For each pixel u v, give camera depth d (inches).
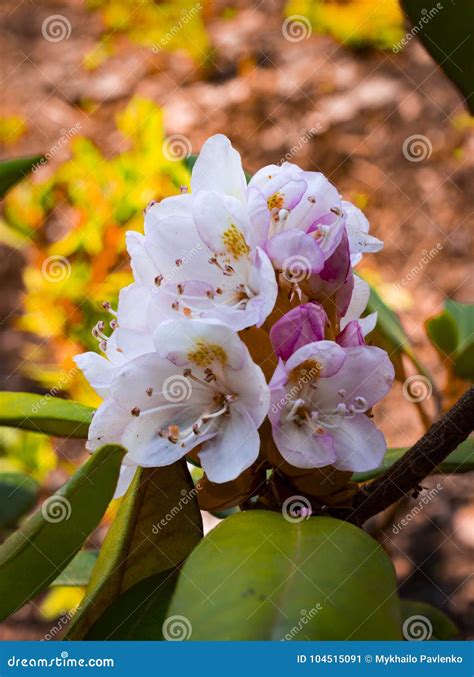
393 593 15.4
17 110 61.3
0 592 16.3
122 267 35.5
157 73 63.5
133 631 16.5
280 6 66.2
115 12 66.7
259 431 16.9
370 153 55.7
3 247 50.3
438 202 52.1
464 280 47.9
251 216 16.5
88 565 22.6
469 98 17.3
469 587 38.1
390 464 20.3
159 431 17.0
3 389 44.6
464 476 42.6
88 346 33.4
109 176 34.4
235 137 58.5
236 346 16.2
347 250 16.6
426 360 43.4
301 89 60.3
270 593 15.1
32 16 69.6
